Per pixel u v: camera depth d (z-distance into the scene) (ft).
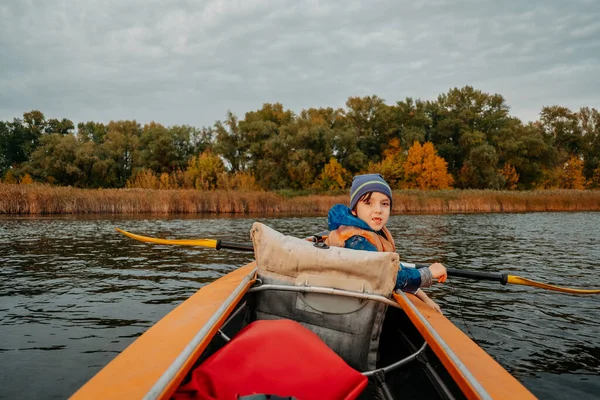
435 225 52.95
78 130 261.24
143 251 26.84
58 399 8.36
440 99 218.18
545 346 11.58
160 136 178.91
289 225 50.39
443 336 7.07
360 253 7.27
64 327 12.37
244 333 5.70
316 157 155.02
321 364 5.36
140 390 4.50
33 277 18.95
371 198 8.56
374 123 201.16
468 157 193.88
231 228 42.98
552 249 30.09
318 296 7.34
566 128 220.02
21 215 61.11
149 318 13.24
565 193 108.88
